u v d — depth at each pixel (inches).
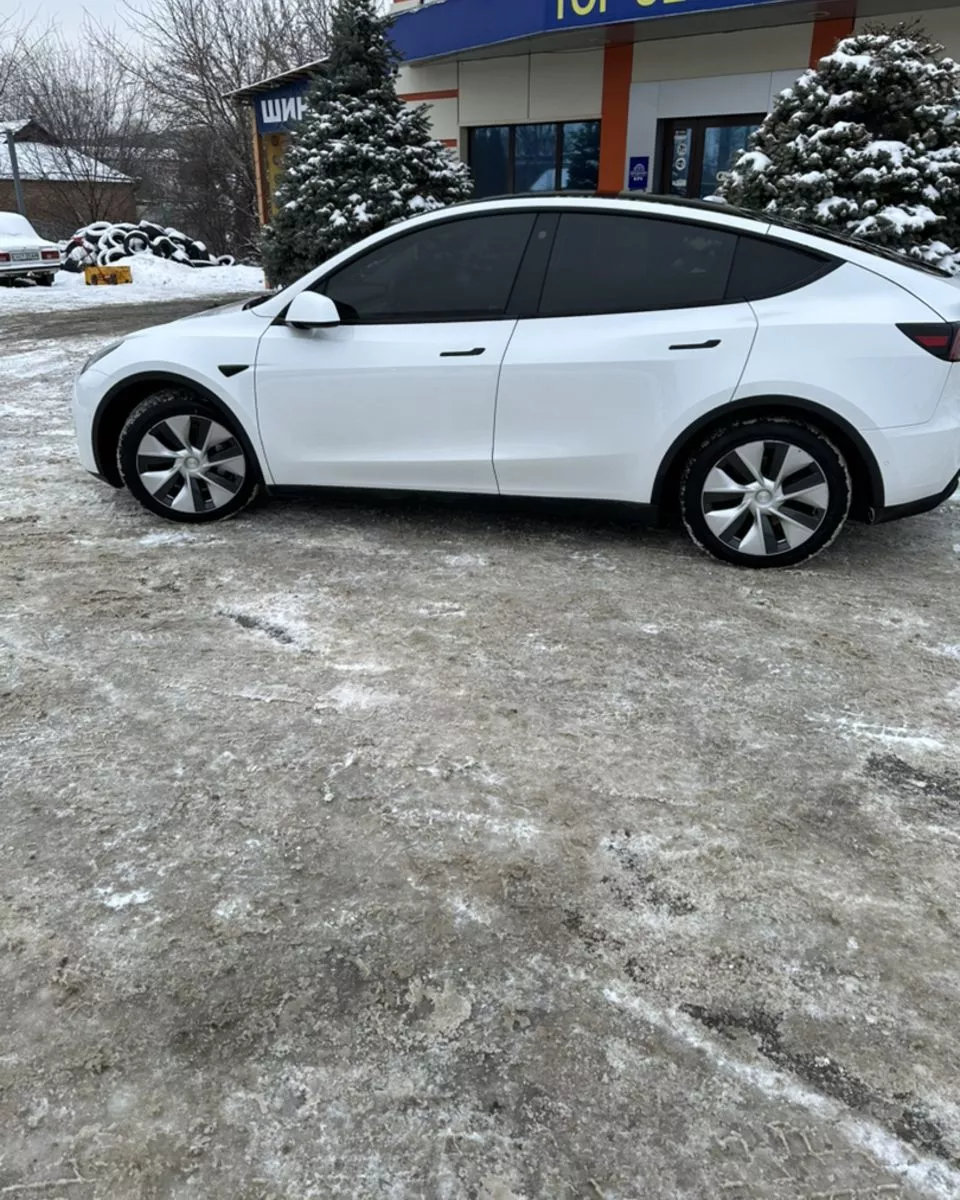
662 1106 66.7
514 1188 61.1
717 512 159.0
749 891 86.7
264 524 184.7
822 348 146.5
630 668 128.0
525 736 111.4
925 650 133.5
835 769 105.3
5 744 108.9
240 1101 67.0
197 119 1290.6
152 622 141.3
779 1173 62.1
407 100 550.6
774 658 131.0
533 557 168.1
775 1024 73.1
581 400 156.6
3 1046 70.9
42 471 218.5
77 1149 63.5
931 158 261.7
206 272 860.0
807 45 404.5
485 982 76.9
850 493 153.4
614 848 92.3
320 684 123.3
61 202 1428.4
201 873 88.6
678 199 160.7
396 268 165.9
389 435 167.9
